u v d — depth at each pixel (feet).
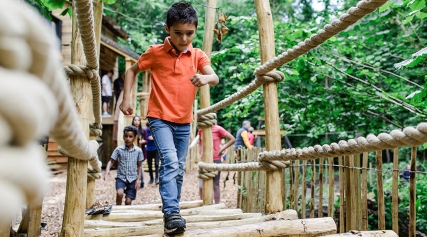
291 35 15.25
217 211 12.75
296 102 17.63
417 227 15.81
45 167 0.95
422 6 9.68
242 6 63.21
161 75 9.14
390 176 25.95
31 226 8.57
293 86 18.24
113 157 17.44
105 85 39.91
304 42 7.80
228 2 63.46
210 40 15.53
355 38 16.92
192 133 42.09
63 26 37.78
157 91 9.09
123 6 60.59
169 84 9.04
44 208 18.17
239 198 17.90
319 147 7.24
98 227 9.84
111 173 35.27
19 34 0.91
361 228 9.11
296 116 17.66
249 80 61.87
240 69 24.12
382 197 8.07
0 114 0.81
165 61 9.14
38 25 0.97
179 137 9.21
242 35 62.28
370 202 17.95
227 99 12.51
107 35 45.80
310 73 16.24
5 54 0.88
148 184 28.27
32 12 0.98
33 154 0.90
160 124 8.90
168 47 9.06
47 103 0.89
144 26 59.16
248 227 8.11
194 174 36.27
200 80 8.16
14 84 0.83
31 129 0.84
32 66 1.01
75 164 7.08
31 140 0.87
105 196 23.76
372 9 6.13
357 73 17.19
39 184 0.86
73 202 7.07
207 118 14.87
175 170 8.50
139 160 17.89
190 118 9.28
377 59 16.79
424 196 17.01
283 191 13.65
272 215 9.37
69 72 6.95
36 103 0.85
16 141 0.87
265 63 9.46
